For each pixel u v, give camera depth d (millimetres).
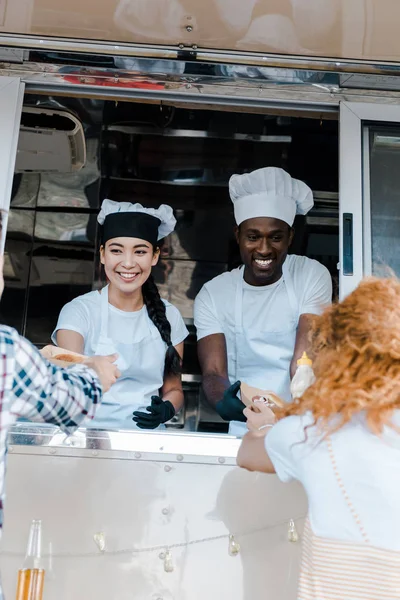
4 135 2328
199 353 2906
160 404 2432
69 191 3580
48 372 1420
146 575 1933
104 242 2742
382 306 1431
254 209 2799
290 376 2801
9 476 1970
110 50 2363
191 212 3611
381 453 1354
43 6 2141
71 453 1990
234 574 1944
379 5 2055
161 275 3588
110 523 1958
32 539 1892
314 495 1385
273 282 2914
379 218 2373
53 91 2461
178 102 2646
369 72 2398
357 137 2416
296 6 2082
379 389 1354
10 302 3562
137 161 3557
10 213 3580
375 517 1334
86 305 2721
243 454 1644
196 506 1978
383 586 1306
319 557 1363
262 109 2648
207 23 2207
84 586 1918
